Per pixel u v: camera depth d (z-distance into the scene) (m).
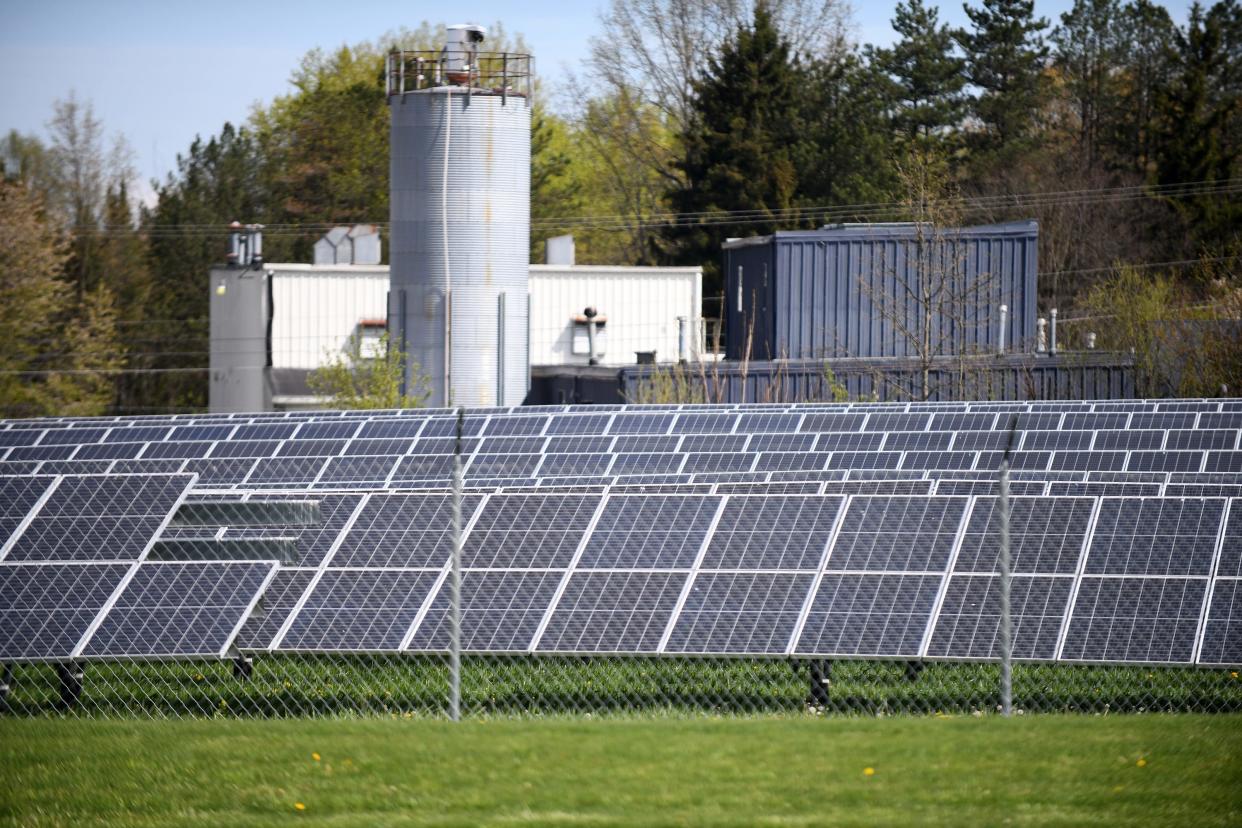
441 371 104.69
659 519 38.72
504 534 38.81
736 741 31.16
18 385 156.38
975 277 105.44
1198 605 35.50
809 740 31.09
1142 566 36.47
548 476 52.88
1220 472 52.72
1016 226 109.31
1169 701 38.78
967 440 59.03
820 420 60.72
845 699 39.12
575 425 60.06
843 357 108.62
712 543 37.97
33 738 32.62
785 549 37.66
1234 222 187.12
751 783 28.28
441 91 103.31
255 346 144.88
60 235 198.38
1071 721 32.72
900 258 109.06
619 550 38.12
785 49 189.00
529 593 37.41
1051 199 192.12
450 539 38.97
